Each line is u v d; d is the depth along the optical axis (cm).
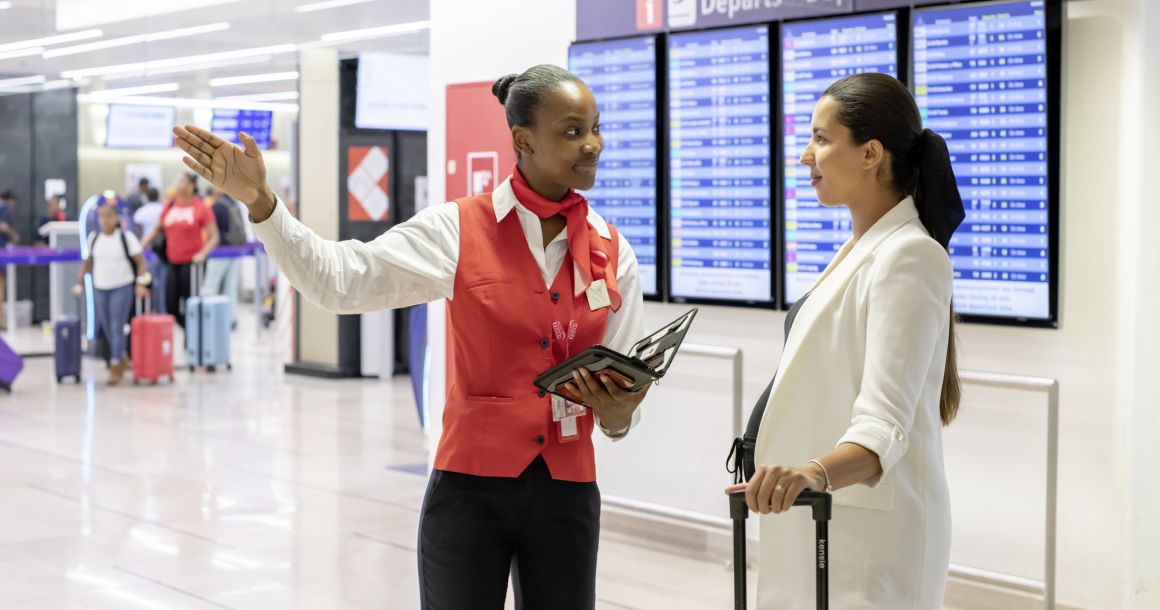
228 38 725
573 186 225
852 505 211
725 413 534
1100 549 417
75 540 555
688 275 527
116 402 994
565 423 226
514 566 238
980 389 445
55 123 1834
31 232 1825
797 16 478
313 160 1152
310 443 812
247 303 2189
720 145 507
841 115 213
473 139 607
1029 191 416
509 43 593
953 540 456
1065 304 420
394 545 551
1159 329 390
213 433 848
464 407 227
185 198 1272
